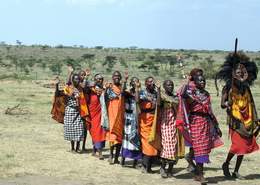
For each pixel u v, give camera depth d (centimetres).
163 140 1059
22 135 1611
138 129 1116
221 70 1057
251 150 1041
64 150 1380
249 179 1073
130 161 1258
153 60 9006
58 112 1400
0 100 2706
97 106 1284
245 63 1051
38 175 1073
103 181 1031
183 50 14962
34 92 3306
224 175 1099
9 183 995
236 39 1059
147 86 1104
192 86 1005
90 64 7694
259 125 1041
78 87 1323
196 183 1025
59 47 13762
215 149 1450
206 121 1002
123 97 1155
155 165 1214
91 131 1289
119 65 8181
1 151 1324
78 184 1001
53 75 5700
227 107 1041
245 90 1034
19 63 7769
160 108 1072
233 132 1044
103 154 1349
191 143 1020
